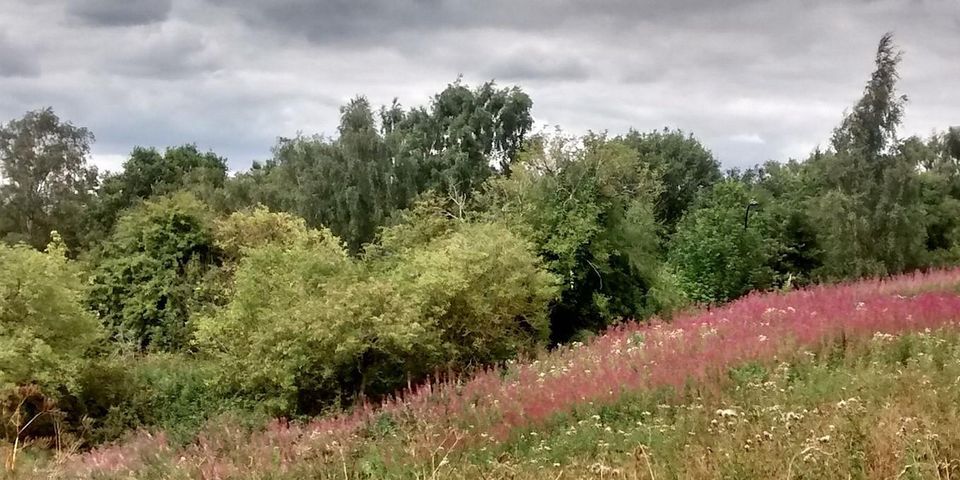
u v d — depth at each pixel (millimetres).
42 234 46562
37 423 15508
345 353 15664
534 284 19219
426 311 17312
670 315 20734
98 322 19453
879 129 33250
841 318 12227
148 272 27219
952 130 56344
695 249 27297
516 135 50219
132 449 12711
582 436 8766
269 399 15734
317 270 18125
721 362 10727
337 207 39281
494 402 11266
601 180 22938
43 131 48594
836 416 6570
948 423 6242
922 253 32531
